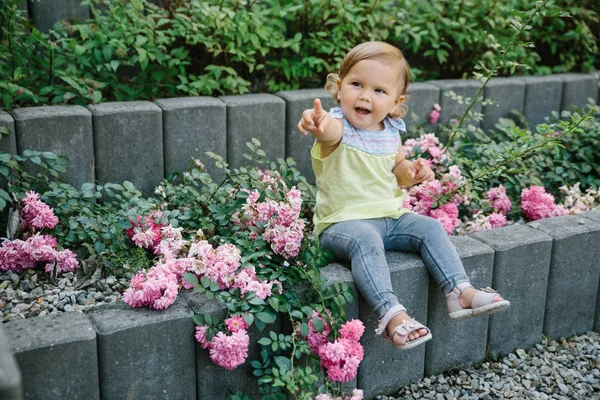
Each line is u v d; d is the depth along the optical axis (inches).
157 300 77.0
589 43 162.4
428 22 145.4
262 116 120.1
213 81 124.9
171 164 114.7
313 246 87.4
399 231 92.3
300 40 134.8
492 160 118.8
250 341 81.7
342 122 92.4
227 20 124.0
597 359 101.4
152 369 76.6
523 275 99.1
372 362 90.2
